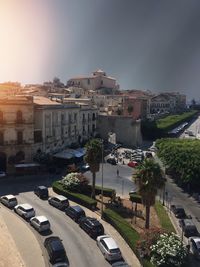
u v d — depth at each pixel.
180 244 40.56
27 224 52.81
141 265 41.28
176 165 75.12
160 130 146.00
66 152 95.62
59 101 106.19
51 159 89.75
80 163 95.00
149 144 133.88
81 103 121.38
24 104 84.31
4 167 83.75
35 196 66.00
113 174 85.31
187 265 40.94
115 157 103.12
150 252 40.91
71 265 41.22
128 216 56.75
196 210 63.00
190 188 75.19
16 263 40.81
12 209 59.00
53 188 69.25
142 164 48.25
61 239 48.00
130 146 126.94
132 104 161.00
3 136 82.31
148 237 42.50
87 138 119.69
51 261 41.59
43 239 47.78
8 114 82.19
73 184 66.62
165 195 71.12
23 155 86.00
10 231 49.81
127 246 46.59
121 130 127.88
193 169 69.75
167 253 39.12
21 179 78.38
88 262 42.16
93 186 64.12
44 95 137.88
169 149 83.31
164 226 51.62
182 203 66.69
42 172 84.44
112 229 52.09
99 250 45.28
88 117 120.12
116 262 40.78
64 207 59.12
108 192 66.81
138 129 130.62
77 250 45.06
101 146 62.94
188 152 76.62
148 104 198.62
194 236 50.72
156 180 46.59
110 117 128.50
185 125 195.62
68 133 104.88
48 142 93.62
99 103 169.50
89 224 49.81
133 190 71.62
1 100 81.00
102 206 58.06
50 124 94.31
